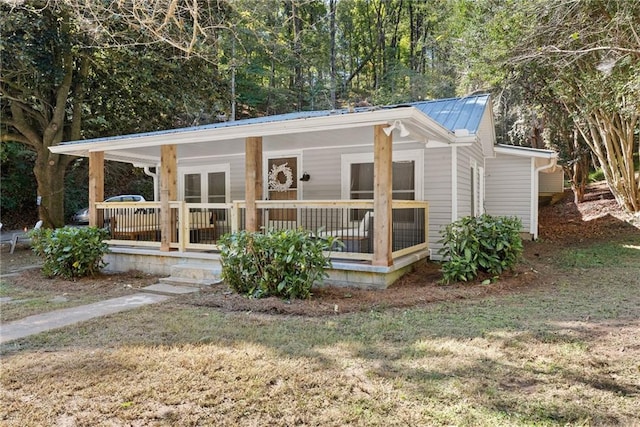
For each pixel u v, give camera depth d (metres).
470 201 9.91
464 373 3.10
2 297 6.20
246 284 5.83
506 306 5.05
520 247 6.84
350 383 2.96
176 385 2.96
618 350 3.46
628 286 6.11
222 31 9.34
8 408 2.67
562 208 17.33
